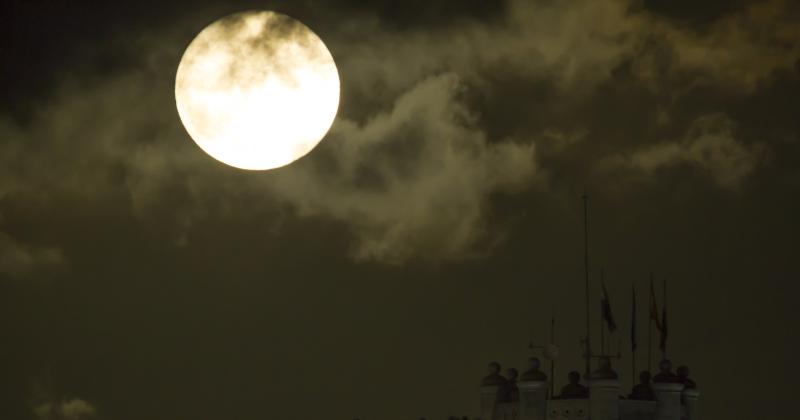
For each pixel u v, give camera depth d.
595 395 149.88
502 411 159.00
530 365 155.38
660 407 153.00
